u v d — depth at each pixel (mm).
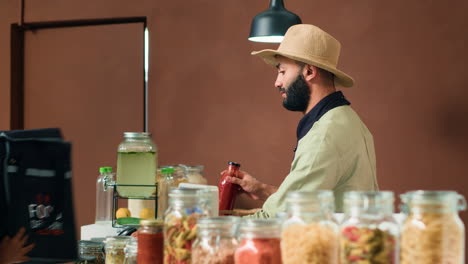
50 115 4562
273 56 3068
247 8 4164
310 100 2871
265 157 4109
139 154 2367
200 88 4246
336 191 2689
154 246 1823
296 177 2590
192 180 2865
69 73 4531
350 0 3943
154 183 2377
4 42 4598
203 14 4242
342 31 3953
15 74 4613
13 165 1626
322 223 1368
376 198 1335
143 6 4348
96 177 4449
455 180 3773
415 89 3838
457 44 3779
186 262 1650
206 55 4234
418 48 3834
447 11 3793
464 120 3762
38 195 1634
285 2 4051
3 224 1626
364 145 2736
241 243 1441
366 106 3906
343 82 2947
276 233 1438
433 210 1325
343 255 1354
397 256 1337
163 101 4320
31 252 1627
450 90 3787
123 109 4406
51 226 1634
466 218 3734
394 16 3873
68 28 4539
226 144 4184
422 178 3820
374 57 3900
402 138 3850
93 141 4461
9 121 4574
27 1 4543
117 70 4430
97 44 4469
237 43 4176
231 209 3180
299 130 2793
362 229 1330
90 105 4477
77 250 1645
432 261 1312
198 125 4242
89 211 4457
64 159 1639
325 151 2594
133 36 4402
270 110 4105
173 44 4297
